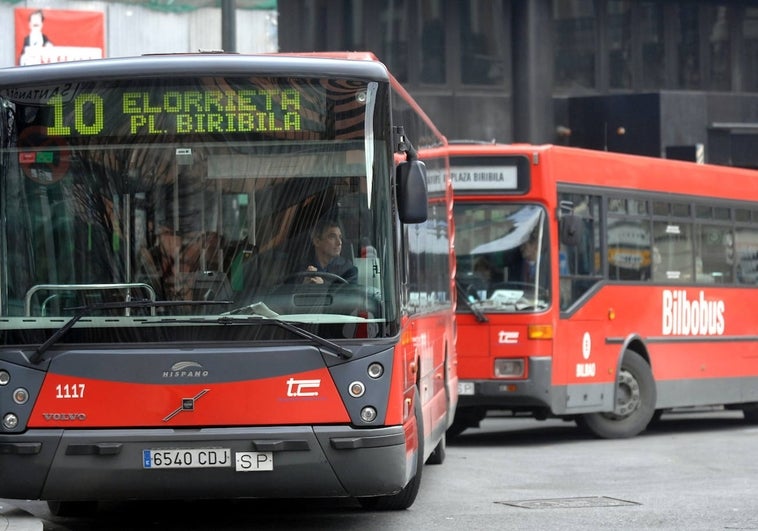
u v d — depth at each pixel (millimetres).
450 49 74938
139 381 21359
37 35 52812
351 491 21438
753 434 45812
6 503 26781
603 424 43281
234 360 21359
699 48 81062
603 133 76000
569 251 40750
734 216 48375
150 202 22031
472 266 40094
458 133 75125
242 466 21188
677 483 30797
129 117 22219
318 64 22266
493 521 24641
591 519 24906
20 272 21969
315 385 21422
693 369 45844
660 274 44594
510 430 48219
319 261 21922
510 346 39469
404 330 22703
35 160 22172
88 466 21266
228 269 21859
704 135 76438
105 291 21844
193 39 54812
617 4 79000
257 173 22094
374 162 22172
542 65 76500
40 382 21484
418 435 25969
